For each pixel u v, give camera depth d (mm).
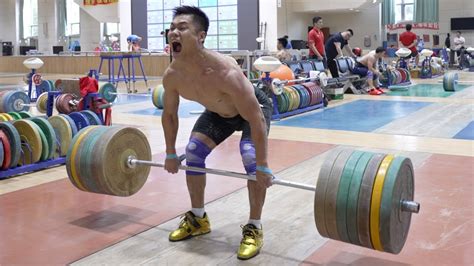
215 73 2359
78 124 4637
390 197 2000
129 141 2910
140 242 2680
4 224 2953
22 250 2578
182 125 6473
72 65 16875
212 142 2695
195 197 2748
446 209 3098
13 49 24297
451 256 2432
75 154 2820
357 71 10109
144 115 7477
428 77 14031
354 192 2055
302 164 4324
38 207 3268
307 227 2869
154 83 13039
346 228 2105
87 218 3053
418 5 19594
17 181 3920
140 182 3035
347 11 18266
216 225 2920
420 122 6496
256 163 2449
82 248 2602
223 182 3797
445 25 19594
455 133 5672
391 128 6086
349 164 2117
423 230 2764
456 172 3943
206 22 2369
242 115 2416
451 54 18250
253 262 2414
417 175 3869
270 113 2781
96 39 22328
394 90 10766
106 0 17344
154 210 3195
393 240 2080
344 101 8930
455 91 10336
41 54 18953
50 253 2539
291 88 7316
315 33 10102
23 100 6434
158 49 16219
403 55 12164
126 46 16688
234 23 14898
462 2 19203
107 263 2420
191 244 2646
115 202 3359
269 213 3109
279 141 5359
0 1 25219
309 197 3416
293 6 16797
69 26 23703
